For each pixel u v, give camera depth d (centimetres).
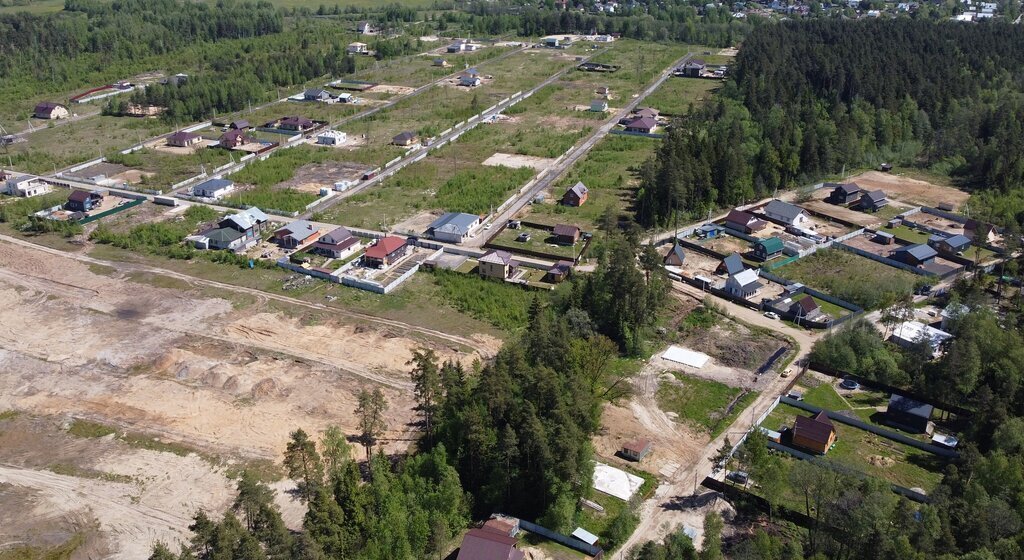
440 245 11425
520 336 8962
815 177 14138
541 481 6231
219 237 11381
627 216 12550
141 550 5991
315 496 5922
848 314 9431
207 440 7262
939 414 7494
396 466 6775
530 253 11094
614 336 8988
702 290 10181
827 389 7931
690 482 6656
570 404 6719
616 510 6338
